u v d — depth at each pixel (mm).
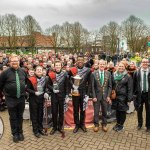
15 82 5824
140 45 53875
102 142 5926
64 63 11938
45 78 6441
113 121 7473
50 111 6973
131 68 8883
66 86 6488
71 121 6992
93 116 7180
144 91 6496
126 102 6547
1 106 8750
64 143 5875
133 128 6895
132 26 54438
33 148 5617
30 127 7023
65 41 58344
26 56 14109
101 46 55188
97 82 6590
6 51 50031
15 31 51469
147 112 6586
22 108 6066
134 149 5543
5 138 6203
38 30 54812
